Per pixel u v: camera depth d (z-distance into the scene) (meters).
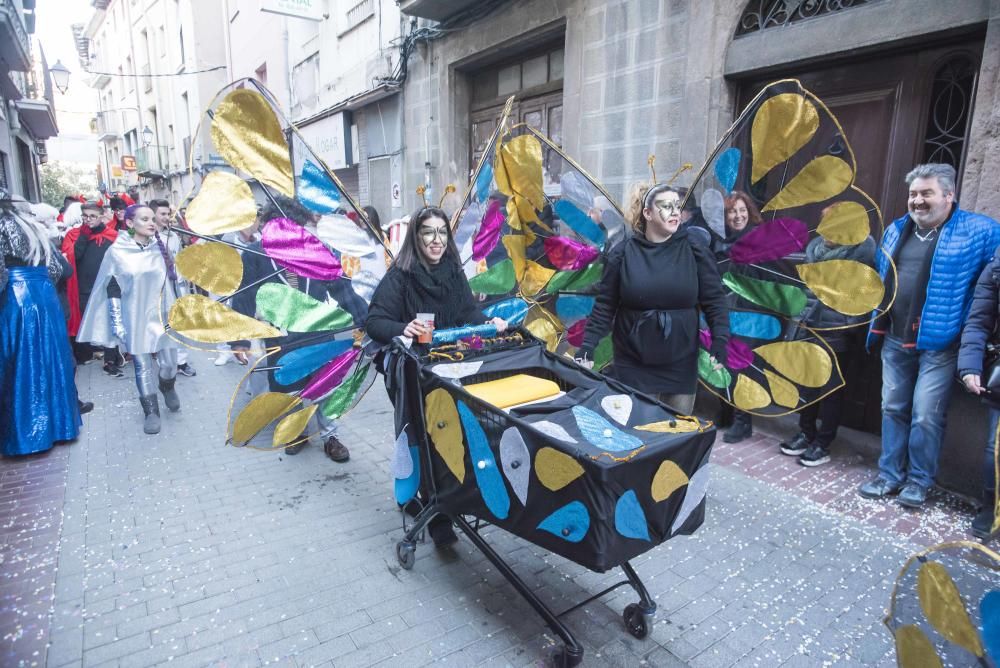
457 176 8.28
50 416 4.19
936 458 3.38
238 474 3.88
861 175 4.08
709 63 4.65
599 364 3.46
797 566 2.87
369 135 10.16
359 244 2.96
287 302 2.72
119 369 6.25
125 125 31.83
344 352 2.99
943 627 1.40
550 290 3.54
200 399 5.40
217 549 3.00
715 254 3.12
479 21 7.29
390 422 4.87
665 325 2.89
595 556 1.83
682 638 2.38
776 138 2.71
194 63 19.44
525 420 2.13
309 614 2.51
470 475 2.29
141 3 25.44
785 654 2.30
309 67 12.11
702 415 4.73
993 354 2.98
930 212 3.19
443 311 2.87
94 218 6.69
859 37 3.78
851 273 2.71
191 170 2.44
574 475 1.84
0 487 3.66
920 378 3.34
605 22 5.59
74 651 2.29
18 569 2.81
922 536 3.13
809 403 3.06
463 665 2.24
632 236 3.01
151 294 4.44
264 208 2.59
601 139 5.79
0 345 4.04
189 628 2.42
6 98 12.69
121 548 3.00
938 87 3.68
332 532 3.17
